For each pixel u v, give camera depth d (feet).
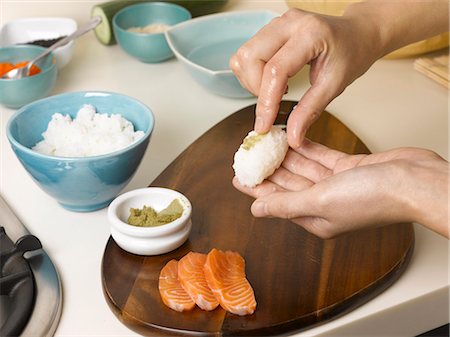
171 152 2.51
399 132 2.64
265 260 1.96
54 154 2.20
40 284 1.85
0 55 2.90
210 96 2.90
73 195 2.10
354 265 1.93
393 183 1.65
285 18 2.02
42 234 2.09
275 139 2.03
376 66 3.12
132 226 1.95
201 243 2.03
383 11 2.18
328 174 2.01
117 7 3.22
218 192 2.24
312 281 1.88
